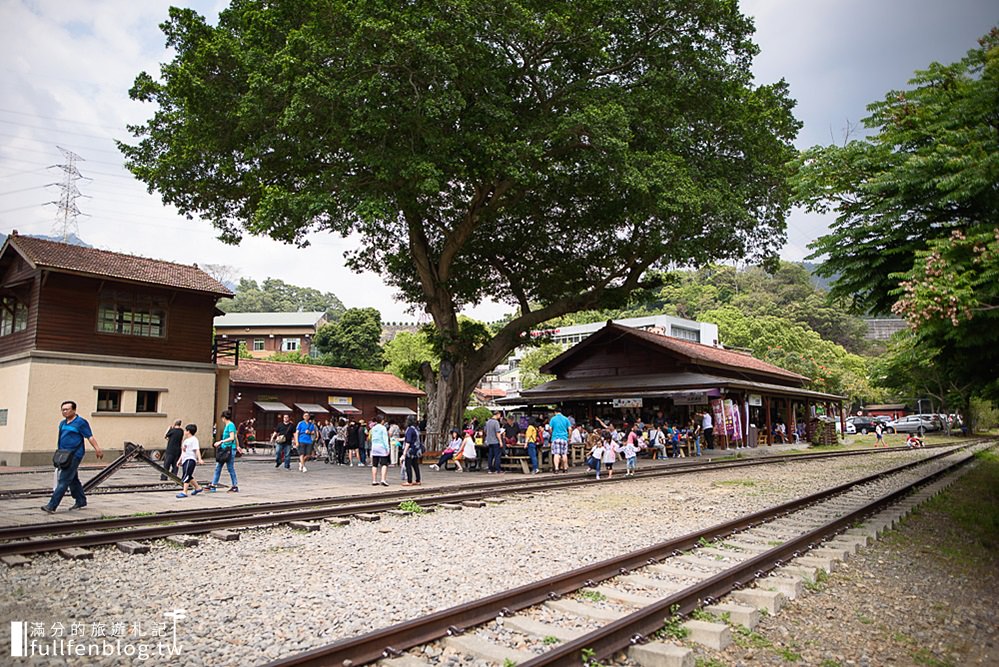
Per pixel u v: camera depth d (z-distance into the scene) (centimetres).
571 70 2283
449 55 1800
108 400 2484
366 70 1841
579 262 2883
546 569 786
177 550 875
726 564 809
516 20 1916
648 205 2195
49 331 2356
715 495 1519
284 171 2197
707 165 2444
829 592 731
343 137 1928
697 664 520
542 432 2286
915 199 948
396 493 1443
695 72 2300
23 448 2256
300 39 1814
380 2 1755
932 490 1667
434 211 2522
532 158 2123
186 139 2097
